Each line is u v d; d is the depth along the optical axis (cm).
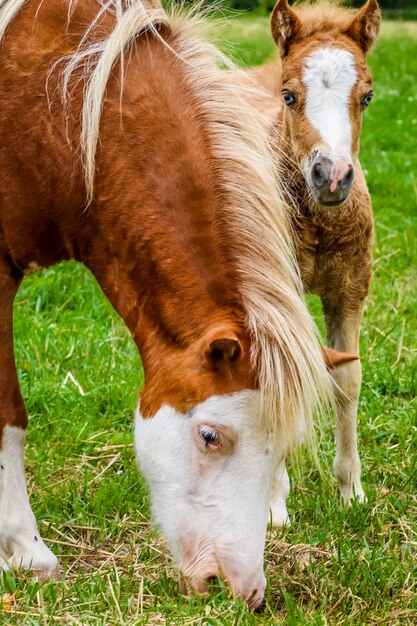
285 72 529
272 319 384
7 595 428
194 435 389
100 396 656
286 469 541
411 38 2495
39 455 585
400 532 514
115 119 426
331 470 577
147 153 420
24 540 461
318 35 537
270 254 404
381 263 888
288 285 400
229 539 385
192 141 416
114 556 483
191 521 391
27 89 439
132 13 432
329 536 499
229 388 382
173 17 454
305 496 552
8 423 465
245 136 421
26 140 439
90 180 425
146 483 415
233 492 386
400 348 718
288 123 535
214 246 405
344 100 508
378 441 622
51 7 447
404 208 1040
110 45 426
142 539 504
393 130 1367
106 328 752
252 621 399
